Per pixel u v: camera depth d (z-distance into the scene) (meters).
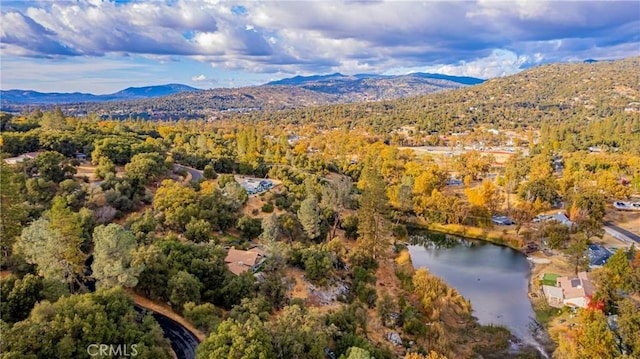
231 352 32.25
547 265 80.44
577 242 79.25
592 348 44.00
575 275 72.69
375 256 81.12
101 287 39.81
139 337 34.06
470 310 63.94
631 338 43.88
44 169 80.31
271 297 53.53
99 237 46.56
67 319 31.67
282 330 37.75
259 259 65.25
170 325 44.47
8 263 49.22
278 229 78.81
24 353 29.05
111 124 168.00
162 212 76.00
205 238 70.31
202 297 50.47
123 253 46.72
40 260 44.59
